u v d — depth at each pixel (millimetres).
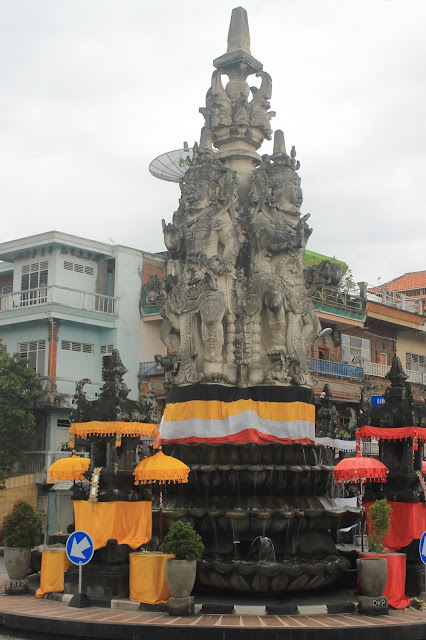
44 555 18047
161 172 39438
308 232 20891
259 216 21297
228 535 18250
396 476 18797
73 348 44375
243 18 23125
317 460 20578
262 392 19938
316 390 42156
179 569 15492
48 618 15148
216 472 18859
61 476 19422
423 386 25094
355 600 16703
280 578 16094
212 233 20984
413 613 16281
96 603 16516
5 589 18688
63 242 44125
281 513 17906
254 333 20562
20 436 39000
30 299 45125
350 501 24578
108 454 17672
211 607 15727
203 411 19828
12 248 45406
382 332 50812
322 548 18516
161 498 18359
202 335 20453
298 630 14180
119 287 45844
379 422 19000
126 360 45469
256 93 22922
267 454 19328
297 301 20719
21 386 39125
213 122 22484
